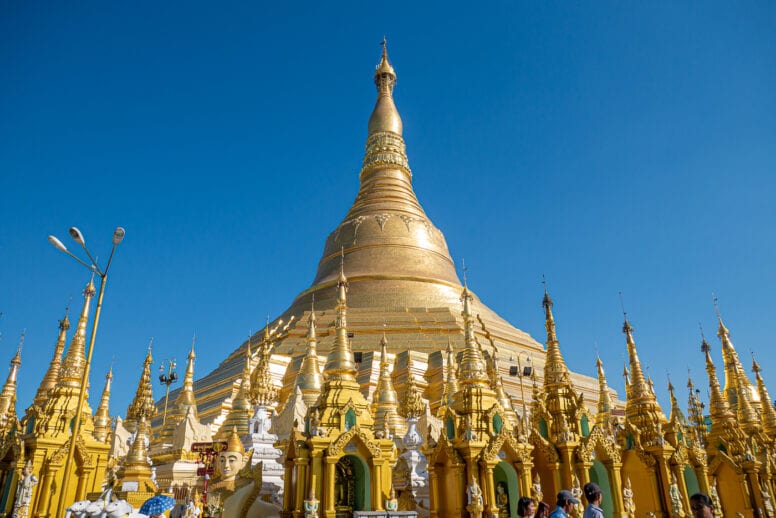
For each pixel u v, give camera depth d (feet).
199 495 99.25
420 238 283.18
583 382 235.81
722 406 129.59
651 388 123.44
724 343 172.86
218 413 187.01
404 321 230.89
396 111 336.90
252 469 87.61
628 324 116.16
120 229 91.86
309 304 259.39
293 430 87.40
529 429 96.78
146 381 186.80
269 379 179.11
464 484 84.48
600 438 93.25
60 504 79.30
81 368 107.55
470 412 90.12
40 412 101.19
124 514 66.59
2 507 93.35
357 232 284.20
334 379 95.14
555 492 89.30
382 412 146.51
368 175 317.22
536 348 254.88
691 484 108.17
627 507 89.86
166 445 157.89
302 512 81.66
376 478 85.35
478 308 266.16
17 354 142.00
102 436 144.46
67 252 87.25
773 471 126.62
